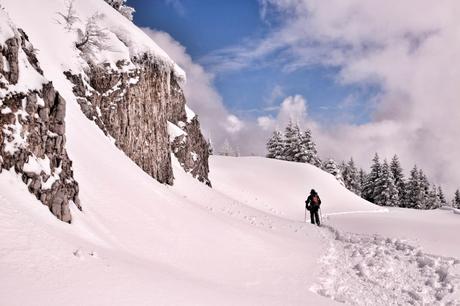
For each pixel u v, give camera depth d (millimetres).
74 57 21406
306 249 18000
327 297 12086
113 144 20875
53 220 9320
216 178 43250
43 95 11141
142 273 7898
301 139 76750
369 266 16438
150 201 15359
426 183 86688
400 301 12875
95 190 13477
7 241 6590
